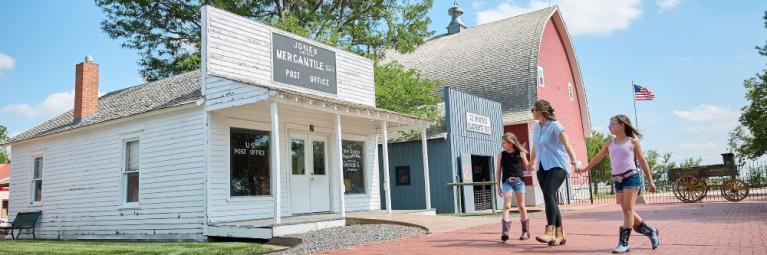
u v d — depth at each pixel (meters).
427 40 36.03
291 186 13.85
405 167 19.66
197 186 11.96
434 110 23.38
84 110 15.96
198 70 16.08
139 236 13.03
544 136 7.06
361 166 16.50
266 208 13.10
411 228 10.95
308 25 26.25
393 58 34.28
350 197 15.67
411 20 26.73
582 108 34.38
